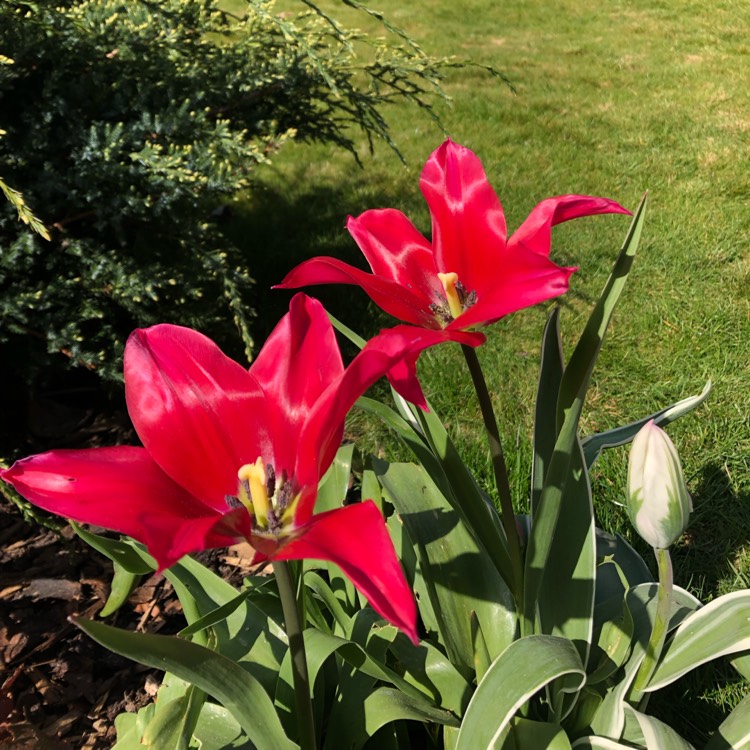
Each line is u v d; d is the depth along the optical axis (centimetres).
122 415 81
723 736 42
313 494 29
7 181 66
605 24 240
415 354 31
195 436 30
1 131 51
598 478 70
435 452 41
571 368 37
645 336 93
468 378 86
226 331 85
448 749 42
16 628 59
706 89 179
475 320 29
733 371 87
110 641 30
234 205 126
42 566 65
